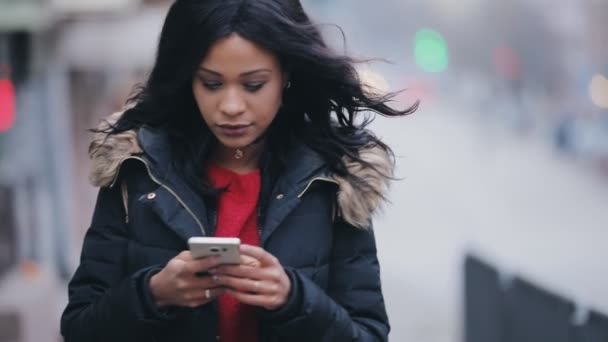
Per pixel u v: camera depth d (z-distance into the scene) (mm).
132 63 29891
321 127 5785
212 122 5387
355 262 5832
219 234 5641
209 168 5809
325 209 5707
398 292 26656
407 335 21938
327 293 5836
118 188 5727
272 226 5566
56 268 24969
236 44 5223
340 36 5926
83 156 32500
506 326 13672
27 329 17641
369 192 5668
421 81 156250
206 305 5500
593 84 102125
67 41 29672
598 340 10617
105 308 5344
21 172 23750
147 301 5207
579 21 109312
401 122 112250
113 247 5699
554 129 83500
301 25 5426
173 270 5031
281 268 5137
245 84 5316
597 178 61656
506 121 101438
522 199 51000
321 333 5324
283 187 5633
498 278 14031
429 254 33406
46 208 24688
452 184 57375
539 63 116125
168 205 5539
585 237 38438
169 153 5625
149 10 30750
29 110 24938
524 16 120875
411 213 44188
